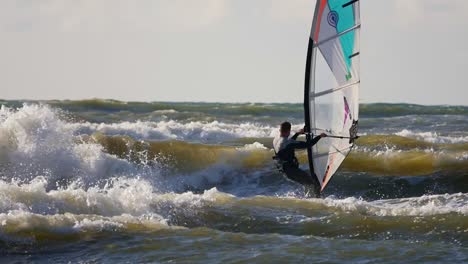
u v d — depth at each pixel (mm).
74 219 47812
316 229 49875
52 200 50844
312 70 52781
